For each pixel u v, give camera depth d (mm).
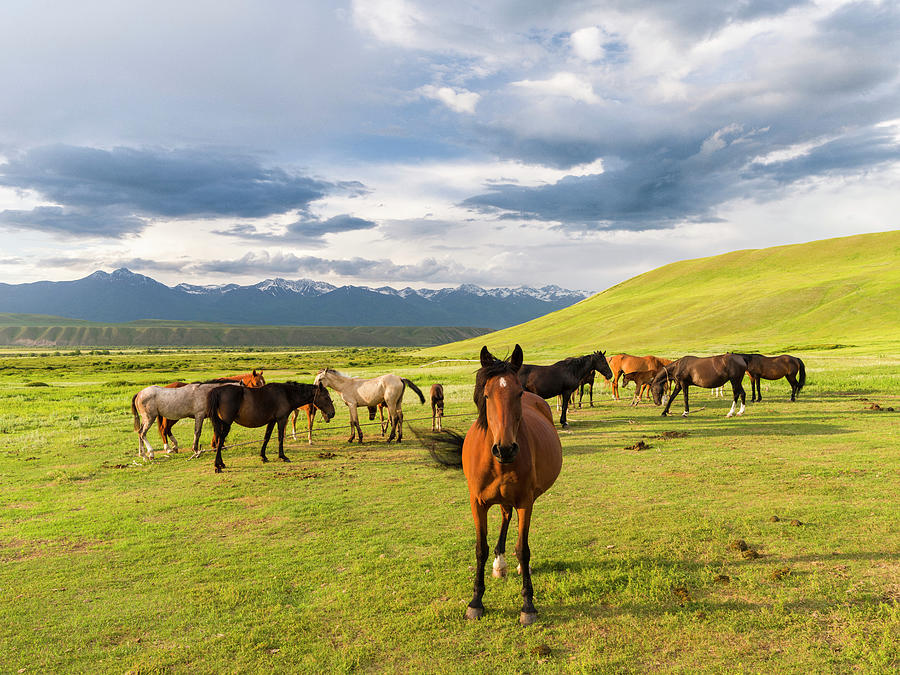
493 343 134875
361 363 92688
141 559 7156
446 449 6930
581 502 8781
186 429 19094
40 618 5633
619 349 87938
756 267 149375
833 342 69688
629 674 4273
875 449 11453
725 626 4855
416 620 5277
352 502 9438
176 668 4672
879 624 4699
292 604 5766
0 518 9117
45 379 58531
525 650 4695
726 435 14086
